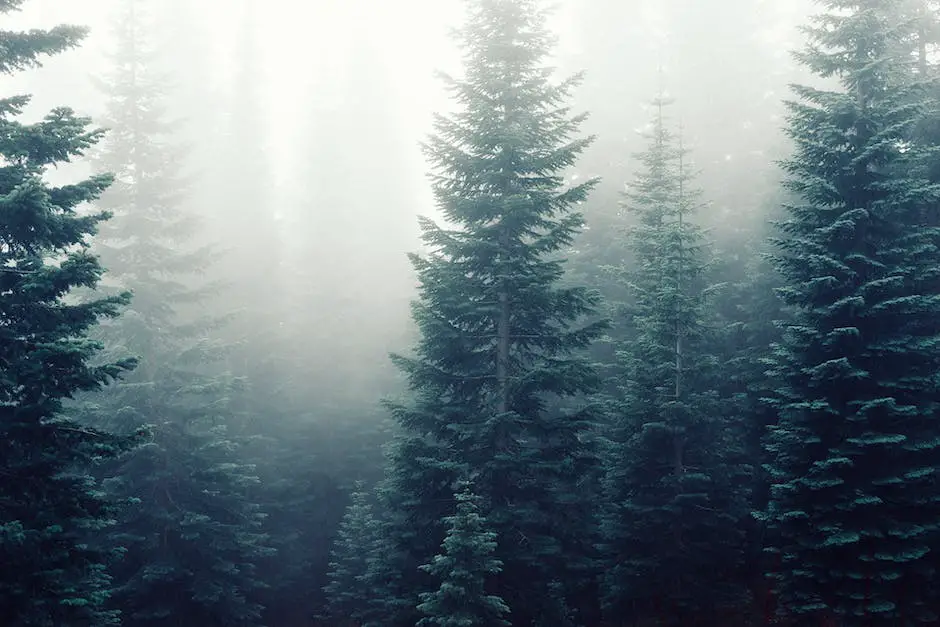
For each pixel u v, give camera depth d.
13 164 12.76
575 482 19.02
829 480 16.84
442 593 15.18
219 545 24.00
